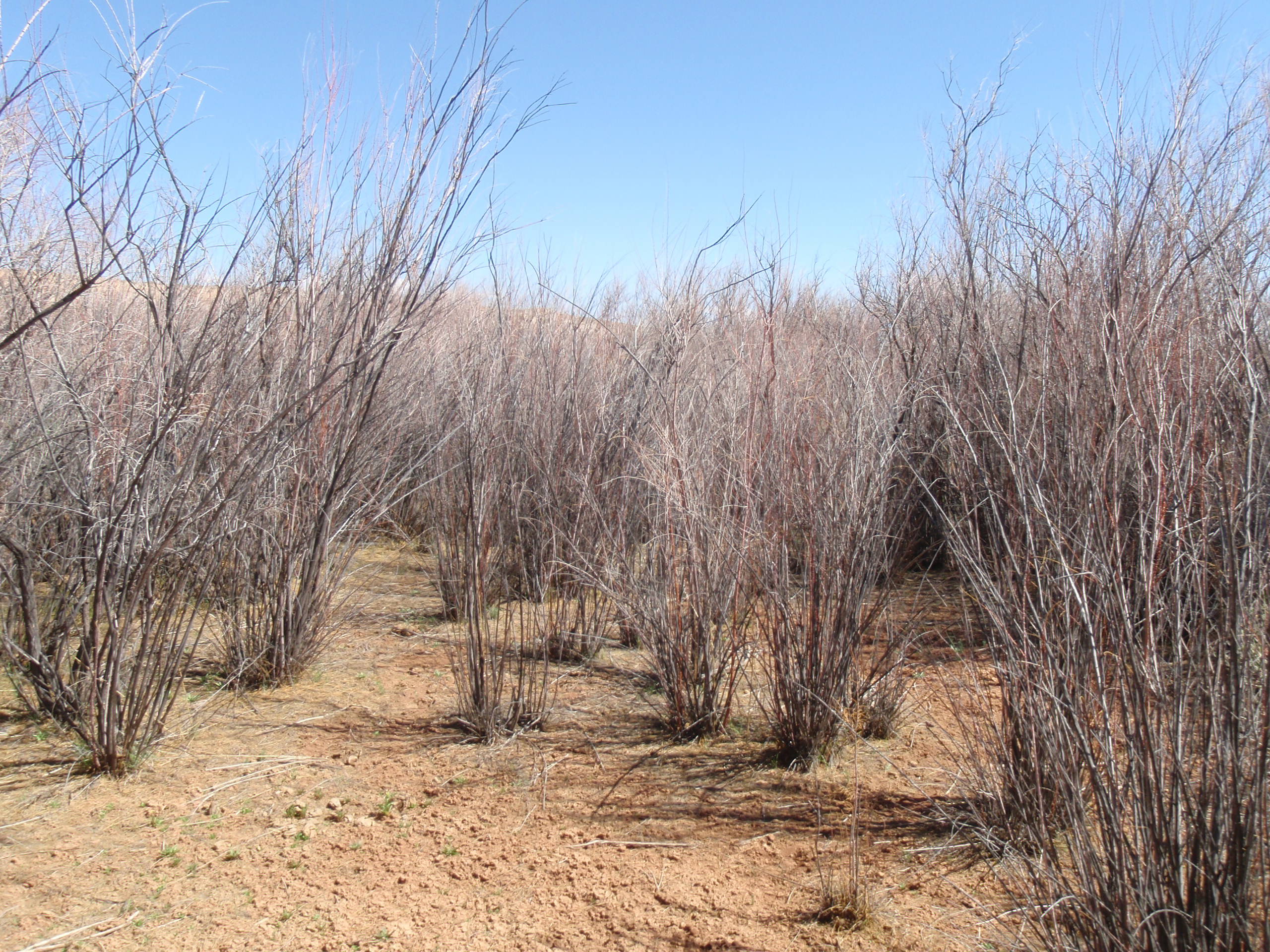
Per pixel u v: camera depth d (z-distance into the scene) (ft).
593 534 16.72
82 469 12.94
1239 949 6.55
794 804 11.32
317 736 13.44
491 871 9.96
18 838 10.43
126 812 11.11
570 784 11.96
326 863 10.10
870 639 15.06
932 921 8.84
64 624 13.30
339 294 15.19
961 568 10.14
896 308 18.94
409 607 19.77
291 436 14.58
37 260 11.94
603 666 16.31
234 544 14.42
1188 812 6.81
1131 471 8.63
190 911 9.16
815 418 13.30
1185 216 8.57
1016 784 9.50
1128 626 7.10
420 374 21.77
